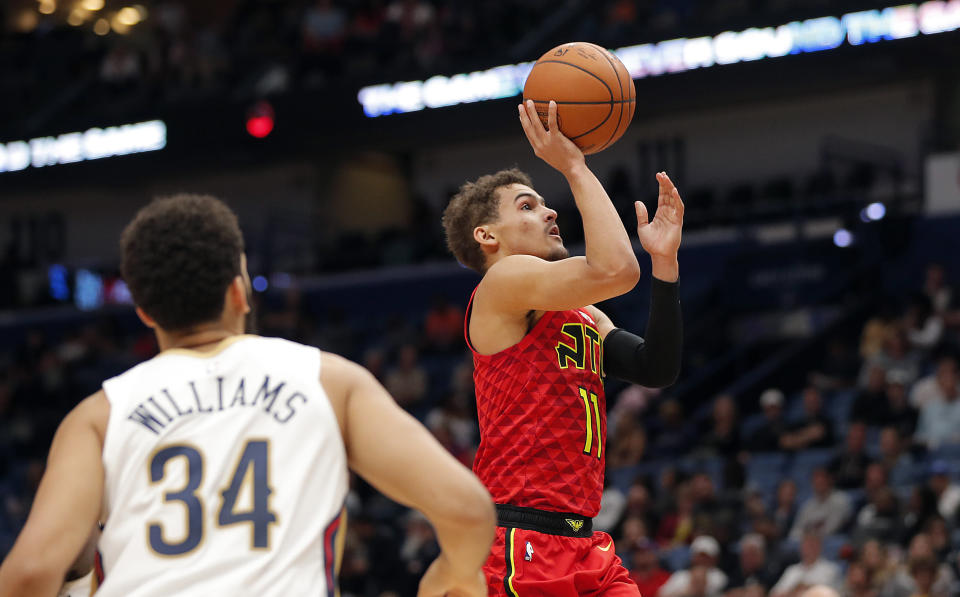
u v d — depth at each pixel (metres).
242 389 2.10
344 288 18.55
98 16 23.31
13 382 17.66
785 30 15.25
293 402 2.10
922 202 15.67
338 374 2.16
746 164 18.44
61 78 21.73
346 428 2.13
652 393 13.09
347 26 20.17
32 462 15.62
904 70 15.37
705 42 15.67
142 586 1.95
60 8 23.19
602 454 3.45
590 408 3.40
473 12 19.22
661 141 19.09
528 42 18.09
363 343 17.39
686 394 14.05
